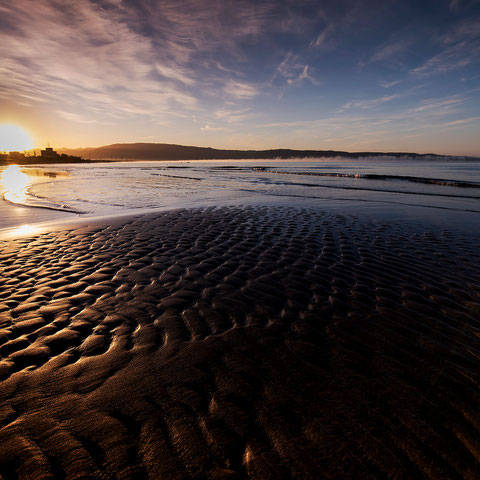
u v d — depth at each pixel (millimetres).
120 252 5938
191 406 2088
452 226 8312
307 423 1964
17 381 2320
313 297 3932
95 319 3305
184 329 3109
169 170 57656
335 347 2830
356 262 5359
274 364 2564
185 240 6883
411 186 20531
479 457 1754
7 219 10570
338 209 11234
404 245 6453
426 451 1782
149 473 1639
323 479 1619
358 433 1895
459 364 2576
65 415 2000
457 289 4191
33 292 4031
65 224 8688
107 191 20016
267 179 29625
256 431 1901
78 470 1643
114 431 1880
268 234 7469
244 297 3906
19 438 1826
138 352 2707
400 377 2410
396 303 3762
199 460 1713
